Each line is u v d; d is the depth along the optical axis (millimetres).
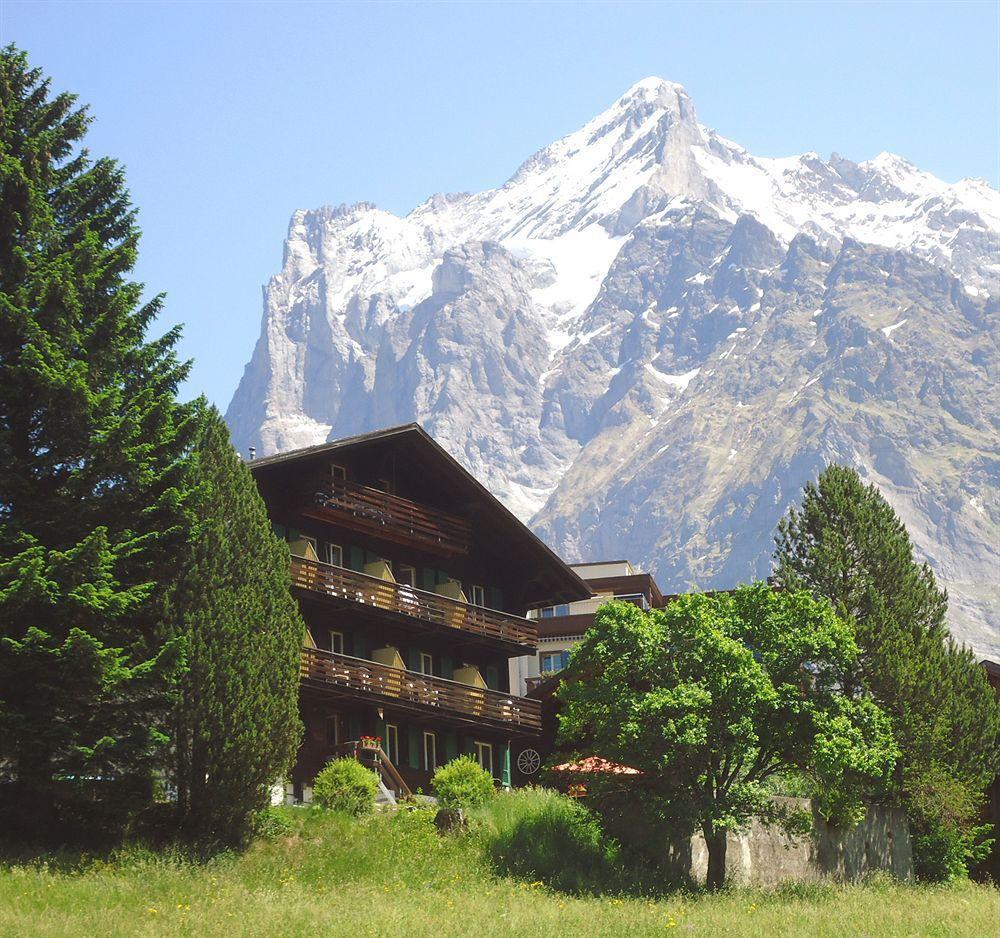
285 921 31703
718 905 40688
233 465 44000
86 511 39500
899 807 58094
